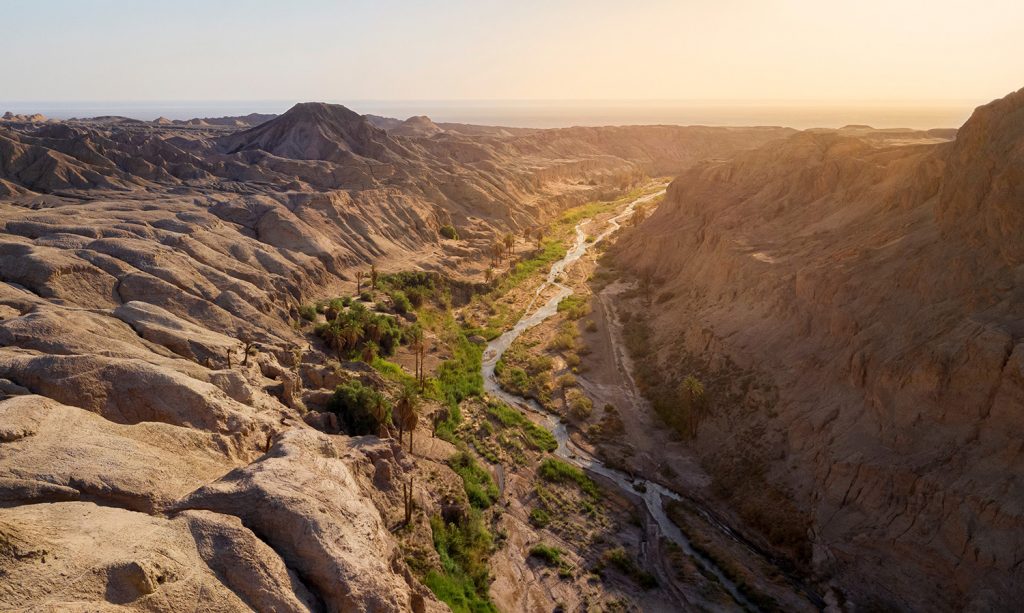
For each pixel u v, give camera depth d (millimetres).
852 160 65500
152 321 46000
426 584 31000
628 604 34125
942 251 42812
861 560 34469
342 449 36188
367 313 66188
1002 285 37656
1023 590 28516
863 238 53375
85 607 16109
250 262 68812
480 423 53062
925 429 36250
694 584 35531
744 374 51000
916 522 33625
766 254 61844
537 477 46062
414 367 61188
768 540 38719
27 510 19797
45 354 35312
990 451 33000
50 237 58969
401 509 35031
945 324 38781
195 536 20594
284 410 40125
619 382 60156
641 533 40406
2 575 15922
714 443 47688
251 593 19438
